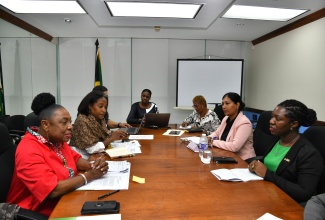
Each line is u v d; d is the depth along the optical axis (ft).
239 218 3.14
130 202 3.55
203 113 10.87
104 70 17.78
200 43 17.92
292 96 13.14
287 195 3.84
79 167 5.13
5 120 10.57
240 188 4.09
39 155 3.96
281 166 4.69
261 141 7.66
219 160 5.49
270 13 11.24
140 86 18.06
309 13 11.23
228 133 7.73
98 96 6.53
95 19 12.46
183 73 17.46
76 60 17.65
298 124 4.82
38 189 3.73
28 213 3.67
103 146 6.17
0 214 3.61
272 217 3.15
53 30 15.08
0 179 4.38
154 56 17.84
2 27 11.73
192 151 6.48
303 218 3.07
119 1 9.64
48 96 4.49
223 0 9.46
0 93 11.50
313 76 11.49
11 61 12.64
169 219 3.09
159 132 9.37
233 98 7.68
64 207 3.39
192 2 9.70
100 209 3.25
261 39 16.29
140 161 5.55
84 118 6.32
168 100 18.25
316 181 4.24
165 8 10.63
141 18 12.25
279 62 14.35
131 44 17.66
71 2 10.01
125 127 10.46
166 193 3.86
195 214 3.22
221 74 17.30
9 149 4.89
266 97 15.88
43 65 16.01
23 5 10.48
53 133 4.23
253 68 17.62
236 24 13.26
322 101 10.94
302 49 12.25
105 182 4.24
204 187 4.12
